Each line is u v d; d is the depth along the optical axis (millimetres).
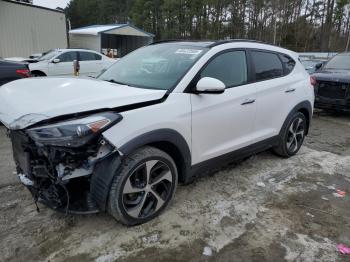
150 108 2900
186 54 3607
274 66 4496
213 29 50188
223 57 3693
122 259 2625
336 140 6277
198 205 3457
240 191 3820
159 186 3180
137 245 2791
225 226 3107
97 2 71125
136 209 2945
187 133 3203
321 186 4055
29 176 2850
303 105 4906
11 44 18469
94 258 2625
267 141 4402
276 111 4426
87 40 26484
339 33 52062
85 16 70375
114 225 3047
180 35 52469
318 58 15359
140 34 29375
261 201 3609
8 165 4375
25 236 2854
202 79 3160
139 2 57750
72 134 2416
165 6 52125
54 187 2711
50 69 12289
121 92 2938
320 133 6832
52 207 2801
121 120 2666
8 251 2664
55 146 2486
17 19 18484
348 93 7887
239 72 3895
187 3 51281
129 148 2705
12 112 2684
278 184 4055
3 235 2857
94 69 13695
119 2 71562
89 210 2787
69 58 12969
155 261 2617
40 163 2771
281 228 3111
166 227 3047
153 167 2988
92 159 2641
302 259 2697
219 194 3723
